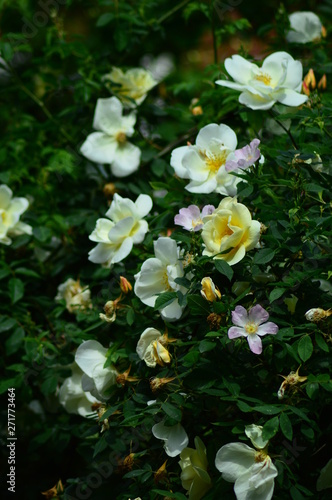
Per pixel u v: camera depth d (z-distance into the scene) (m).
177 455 1.34
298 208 1.33
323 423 1.36
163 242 1.35
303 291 1.34
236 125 1.56
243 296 1.30
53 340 1.55
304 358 1.29
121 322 1.40
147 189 1.58
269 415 1.30
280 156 1.38
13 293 1.54
